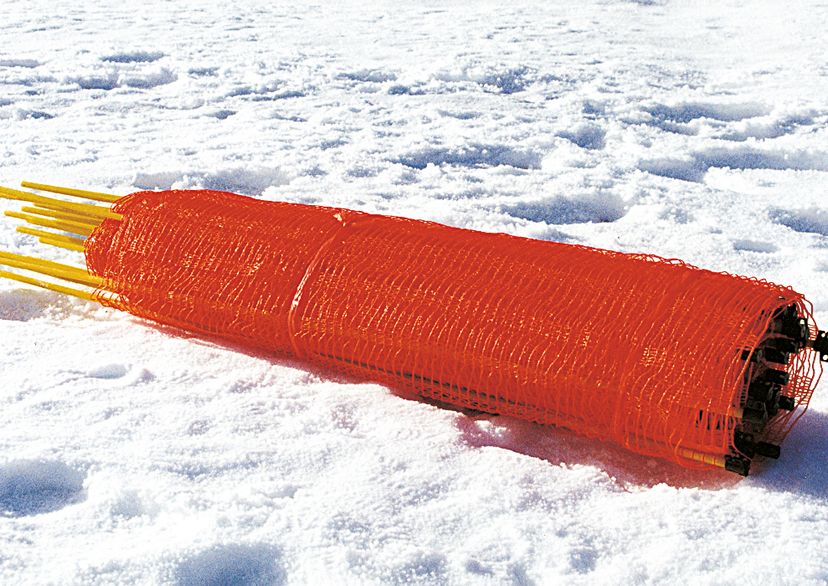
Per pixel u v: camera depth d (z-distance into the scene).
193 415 3.58
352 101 7.48
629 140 6.59
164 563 3.03
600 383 3.47
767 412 3.43
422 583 3.04
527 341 3.57
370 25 11.64
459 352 3.64
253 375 3.84
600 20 12.30
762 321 3.38
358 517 3.21
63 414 3.56
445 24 11.75
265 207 4.13
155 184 5.53
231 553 3.09
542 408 3.61
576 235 5.14
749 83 8.43
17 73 7.89
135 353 3.95
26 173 5.54
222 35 10.47
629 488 3.43
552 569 3.09
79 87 7.70
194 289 4.00
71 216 4.43
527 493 3.32
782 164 6.29
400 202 5.39
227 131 6.50
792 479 3.38
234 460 3.40
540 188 5.67
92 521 3.17
